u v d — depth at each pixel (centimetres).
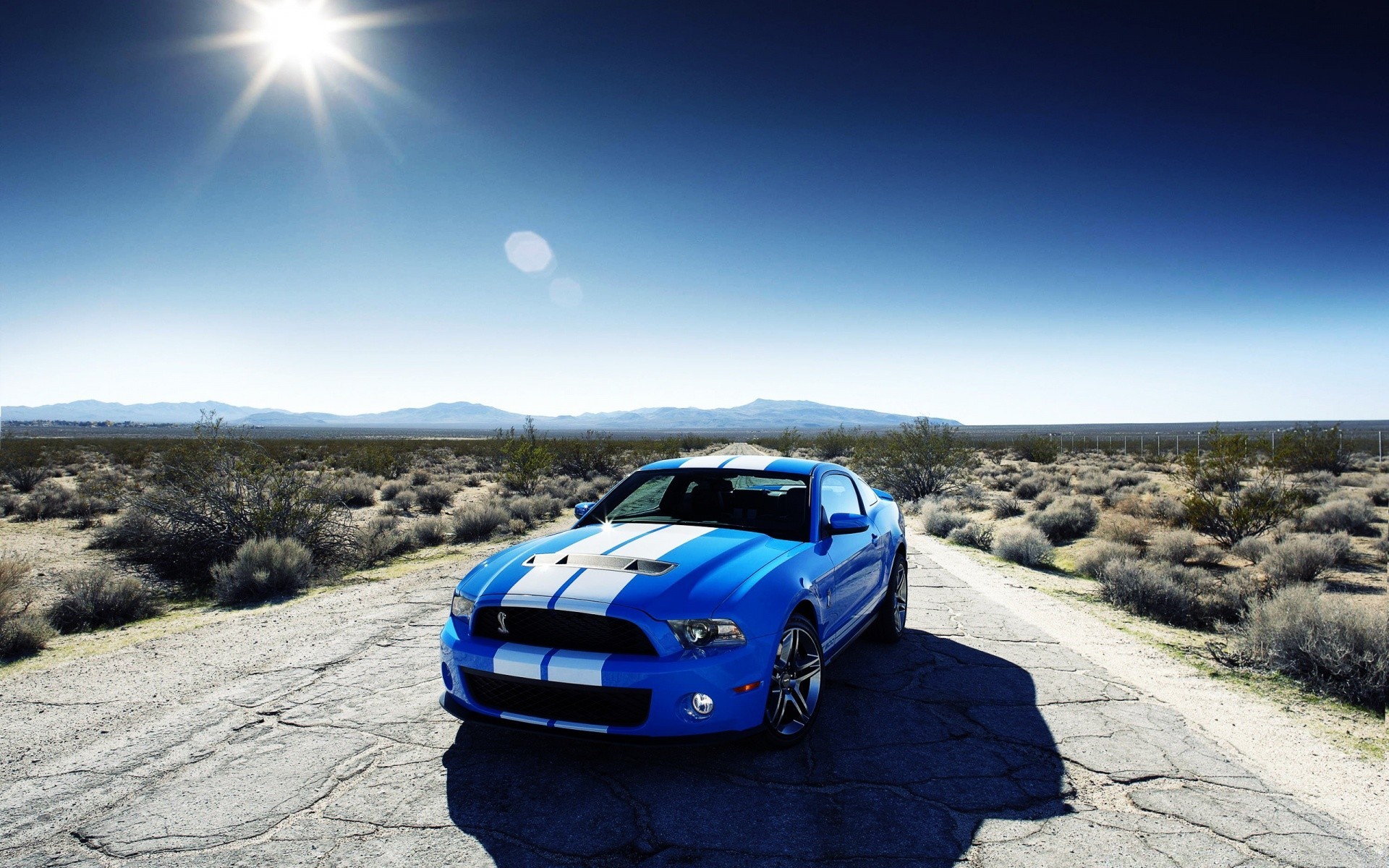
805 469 511
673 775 357
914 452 2052
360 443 4244
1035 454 3278
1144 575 749
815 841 299
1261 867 283
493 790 341
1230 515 1145
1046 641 609
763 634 359
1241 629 630
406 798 333
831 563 450
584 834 303
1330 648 505
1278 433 3316
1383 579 856
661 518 492
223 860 284
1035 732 415
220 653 562
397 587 826
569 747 387
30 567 888
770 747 384
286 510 1034
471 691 365
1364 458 2836
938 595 793
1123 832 308
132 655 564
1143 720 436
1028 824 314
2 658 574
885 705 455
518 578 378
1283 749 399
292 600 775
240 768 363
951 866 282
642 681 330
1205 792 346
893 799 335
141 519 1031
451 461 3641
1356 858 290
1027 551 1016
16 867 279
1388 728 433
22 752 385
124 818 316
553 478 2422
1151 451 4159
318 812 321
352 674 505
